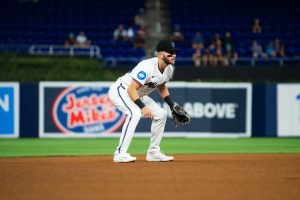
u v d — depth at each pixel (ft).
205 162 95.20
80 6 262.47
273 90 166.61
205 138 164.04
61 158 105.09
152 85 90.02
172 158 96.78
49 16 258.57
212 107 164.45
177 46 241.76
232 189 65.31
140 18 249.34
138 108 91.20
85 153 121.39
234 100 165.37
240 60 231.09
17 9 258.98
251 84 166.09
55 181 71.92
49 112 161.99
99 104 161.58
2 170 84.23
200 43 235.40
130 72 92.32
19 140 155.84
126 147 92.58
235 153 118.32
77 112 161.99
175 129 163.63
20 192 63.62
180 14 261.03
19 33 250.16
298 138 165.27
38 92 161.89
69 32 252.62
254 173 79.97
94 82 161.38
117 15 260.42
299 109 166.50
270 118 166.91
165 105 162.09
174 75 212.64
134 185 68.33
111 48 243.19
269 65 216.13
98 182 70.85
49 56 215.10
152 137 94.84
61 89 161.79
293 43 247.91
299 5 262.88
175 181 71.61
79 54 232.53
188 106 163.73
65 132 161.79
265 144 146.00
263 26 255.50
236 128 165.48
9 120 161.38
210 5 264.11
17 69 205.05
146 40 246.88
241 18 259.39
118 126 162.30
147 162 94.07
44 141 153.28
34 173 80.33
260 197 60.08
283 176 76.84
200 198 59.31
